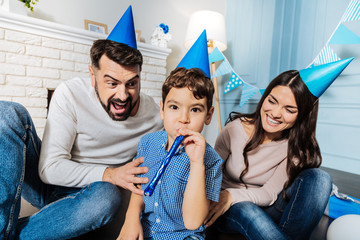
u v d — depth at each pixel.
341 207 0.97
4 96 1.56
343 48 1.59
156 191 0.63
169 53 2.22
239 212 0.71
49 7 1.78
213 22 1.98
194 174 0.55
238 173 0.85
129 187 0.66
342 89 1.62
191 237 0.61
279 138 0.84
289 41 1.89
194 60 0.65
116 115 0.79
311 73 0.70
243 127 0.87
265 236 0.62
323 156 1.75
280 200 0.82
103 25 2.01
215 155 0.64
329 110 1.70
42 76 1.67
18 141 0.64
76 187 0.79
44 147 0.73
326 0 1.65
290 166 0.79
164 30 2.17
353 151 1.57
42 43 1.64
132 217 0.64
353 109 1.56
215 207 0.72
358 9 0.83
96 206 0.65
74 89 0.81
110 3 2.03
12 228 0.61
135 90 0.77
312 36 1.74
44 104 1.70
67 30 1.68
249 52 2.22
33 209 1.02
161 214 0.63
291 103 0.71
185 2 2.45
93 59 0.72
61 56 1.72
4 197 0.59
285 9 1.91
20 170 0.63
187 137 0.56
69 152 0.79
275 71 2.00
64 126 0.76
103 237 0.75
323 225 0.94
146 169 0.65
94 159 0.86
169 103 0.59
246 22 2.25
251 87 1.57
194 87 0.56
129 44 0.73
